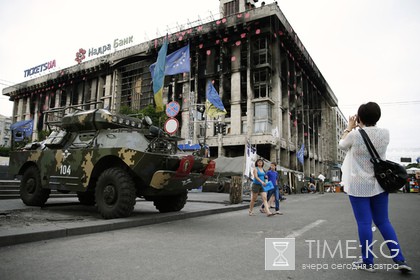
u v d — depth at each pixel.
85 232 5.09
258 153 38.72
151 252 3.83
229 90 38.84
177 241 4.56
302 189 34.44
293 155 41.22
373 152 3.13
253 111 36.44
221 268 3.16
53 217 6.27
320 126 58.31
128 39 48.50
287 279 2.83
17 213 6.85
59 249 3.93
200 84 40.03
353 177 3.18
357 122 3.45
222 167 22.58
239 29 37.31
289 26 39.41
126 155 6.18
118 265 3.23
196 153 7.99
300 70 46.72
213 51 39.78
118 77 49.41
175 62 21.39
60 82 56.84
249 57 36.72
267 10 35.25
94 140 7.29
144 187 6.88
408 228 5.95
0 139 77.75
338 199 17.80
